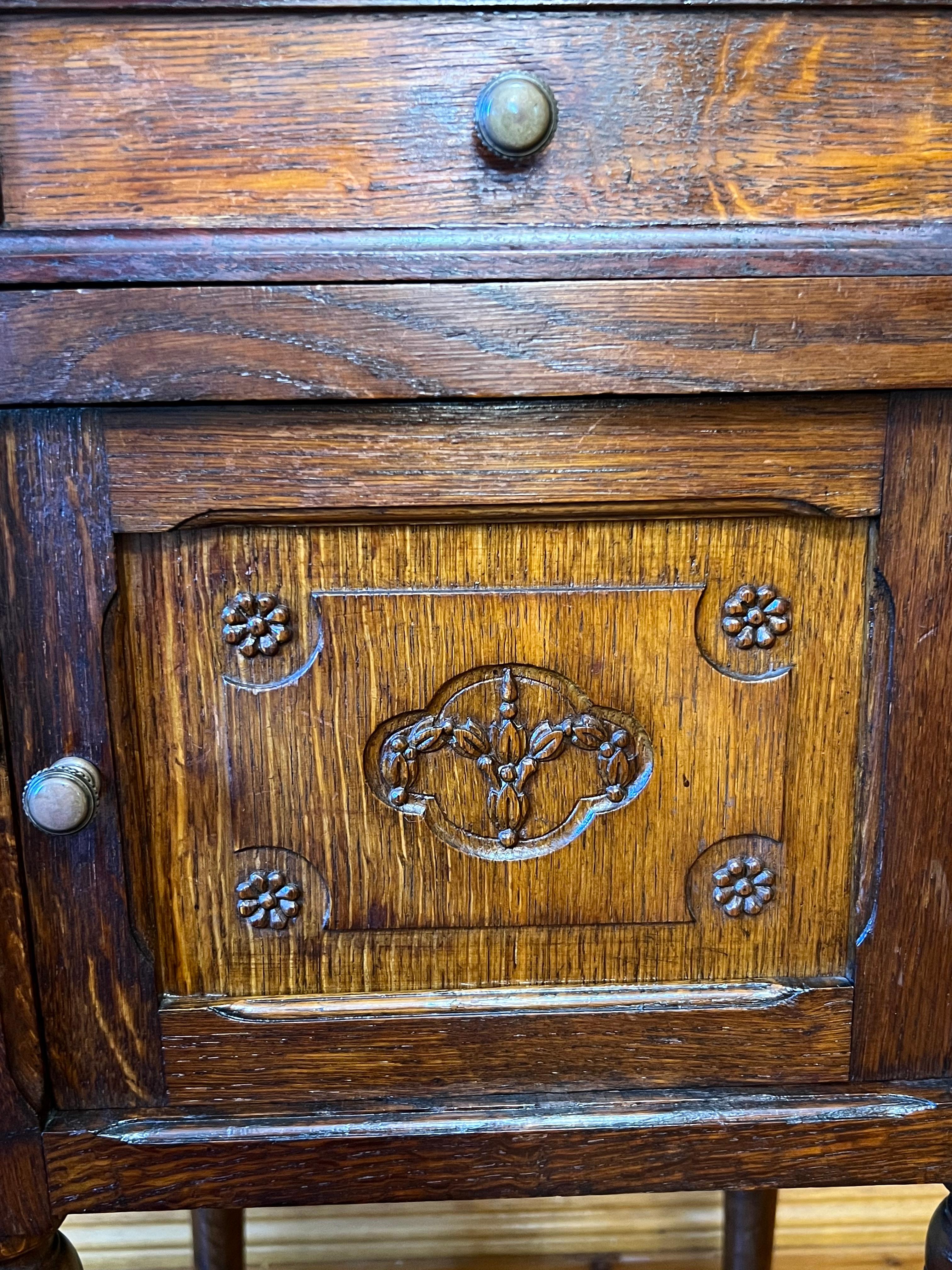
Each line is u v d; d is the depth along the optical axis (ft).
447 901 1.24
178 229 1.06
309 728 1.20
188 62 1.04
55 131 1.05
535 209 1.08
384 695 1.20
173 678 1.19
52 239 1.05
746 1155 1.26
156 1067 1.24
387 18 1.04
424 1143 1.23
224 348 1.07
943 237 1.09
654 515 1.16
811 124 1.08
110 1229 2.16
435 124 1.06
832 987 1.25
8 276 1.04
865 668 1.21
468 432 1.12
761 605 1.20
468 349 1.07
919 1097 1.26
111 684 1.17
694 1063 1.26
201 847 1.22
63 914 1.20
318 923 1.24
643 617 1.19
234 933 1.24
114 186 1.06
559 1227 2.19
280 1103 1.25
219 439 1.12
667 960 1.27
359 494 1.13
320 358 1.07
